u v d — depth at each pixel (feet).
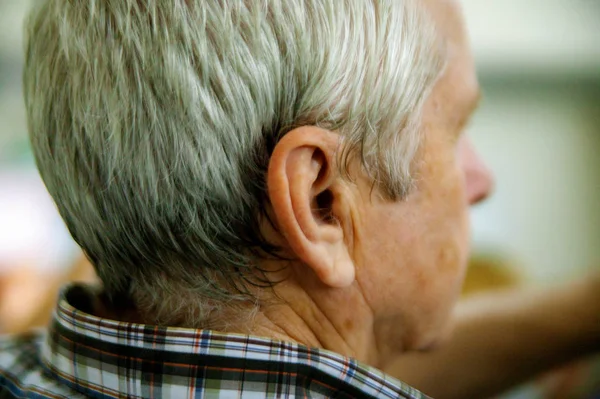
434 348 1.95
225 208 1.43
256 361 1.36
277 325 1.59
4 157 4.80
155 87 1.36
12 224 4.46
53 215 4.56
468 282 4.54
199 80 1.35
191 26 1.36
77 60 1.43
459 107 1.70
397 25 1.49
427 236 1.69
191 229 1.43
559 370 3.08
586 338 2.96
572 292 3.06
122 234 1.49
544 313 2.97
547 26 4.98
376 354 1.90
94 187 1.47
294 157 1.40
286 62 1.39
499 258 4.88
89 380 1.49
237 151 1.40
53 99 1.49
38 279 3.94
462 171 1.77
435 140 1.65
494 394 2.92
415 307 1.77
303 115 1.42
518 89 5.09
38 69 1.53
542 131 5.20
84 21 1.44
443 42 1.63
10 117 4.79
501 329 2.92
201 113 1.36
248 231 1.47
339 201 1.51
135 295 1.64
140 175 1.40
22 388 1.69
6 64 4.66
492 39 4.96
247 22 1.36
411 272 1.70
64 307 1.59
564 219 5.32
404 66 1.49
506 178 5.23
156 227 1.44
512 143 5.21
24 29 1.65
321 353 1.39
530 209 5.26
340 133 1.44
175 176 1.39
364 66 1.44
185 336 1.37
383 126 1.48
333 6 1.41
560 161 5.26
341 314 1.64
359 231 1.57
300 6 1.39
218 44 1.35
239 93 1.37
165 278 1.52
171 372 1.37
